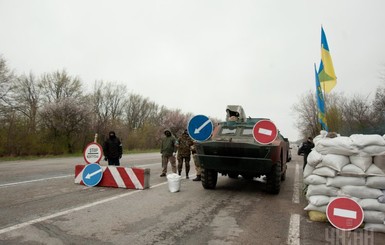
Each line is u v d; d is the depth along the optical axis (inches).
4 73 1031.0
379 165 193.6
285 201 278.8
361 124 1278.3
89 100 1537.9
